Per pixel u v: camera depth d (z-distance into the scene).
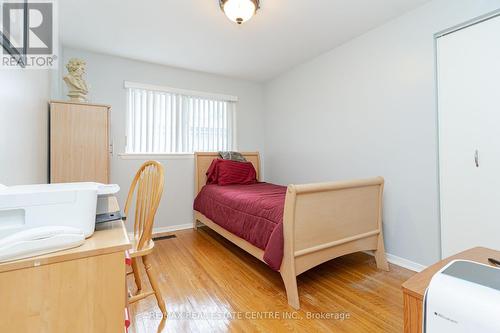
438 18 1.92
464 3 1.79
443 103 1.93
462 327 0.53
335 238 1.92
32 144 1.55
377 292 1.81
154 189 1.52
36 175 1.68
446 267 0.67
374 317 1.53
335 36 2.51
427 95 2.00
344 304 1.66
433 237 1.99
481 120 1.73
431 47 1.97
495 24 1.66
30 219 0.68
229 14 1.89
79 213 0.76
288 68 3.39
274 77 3.75
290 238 1.64
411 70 2.10
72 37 2.48
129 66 3.02
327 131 2.89
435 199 1.98
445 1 1.88
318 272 2.14
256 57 3.02
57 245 0.67
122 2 1.93
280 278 2.03
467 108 1.80
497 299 0.52
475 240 1.77
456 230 1.87
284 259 1.70
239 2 1.80
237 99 3.81
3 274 0.60
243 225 2.15
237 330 1.42
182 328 1.44
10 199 0.66
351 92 2.60
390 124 2.26
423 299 0.62
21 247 0.62
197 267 2.23
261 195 2.39
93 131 2.26
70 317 0.67
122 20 2.18
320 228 1.82
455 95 1.86
